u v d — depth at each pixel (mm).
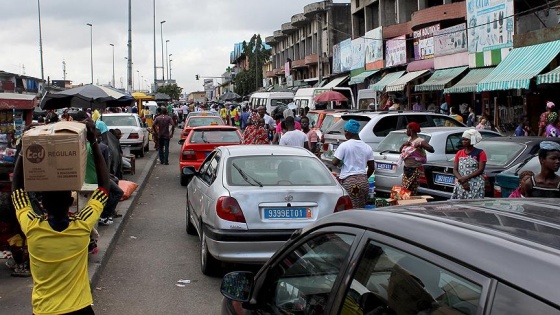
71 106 16406
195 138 15812
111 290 6988
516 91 22000
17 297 6180
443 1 29219
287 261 3191
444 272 2016
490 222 2268
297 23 62344
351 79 39156
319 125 18375
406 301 2160
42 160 3754
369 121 14070
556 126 17031
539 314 1621
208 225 7172
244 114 31688
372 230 2477
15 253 6938
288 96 36000
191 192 9312
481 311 1785
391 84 30328
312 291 2787
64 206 3828
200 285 7180
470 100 26406
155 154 23859
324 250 2797
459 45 25000
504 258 1844
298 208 6934
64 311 3781
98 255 7898
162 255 8609
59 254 3771
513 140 10094
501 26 21484
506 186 8414
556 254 1796
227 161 7680
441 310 1980
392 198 9641
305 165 7699
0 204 6711
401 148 10938
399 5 34344
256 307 3352
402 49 31250
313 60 56125
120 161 12945
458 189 8844
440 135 11445
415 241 2205
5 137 11539
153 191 14984
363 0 40625
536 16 19719
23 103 12258
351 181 8906
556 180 6344
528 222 2260
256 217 6836
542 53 18500
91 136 4129
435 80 25531
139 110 35344
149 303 6539
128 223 10914
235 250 6805
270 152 7934
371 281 2369
